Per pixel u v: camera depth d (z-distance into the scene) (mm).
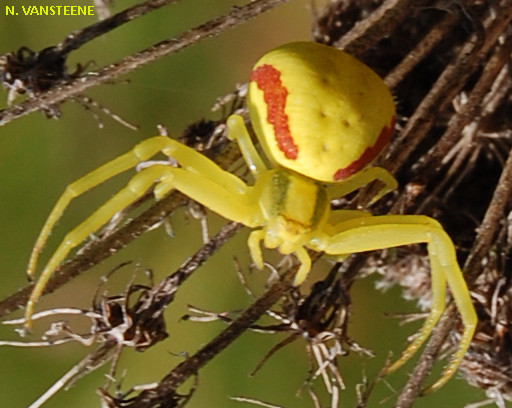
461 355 188
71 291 214
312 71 186
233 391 217
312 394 192
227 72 218
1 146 219
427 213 197
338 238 189
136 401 189
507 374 193
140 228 190
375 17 193
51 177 219
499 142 197
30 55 192
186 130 194
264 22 217
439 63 198
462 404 212
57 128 219
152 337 191
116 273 215
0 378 218
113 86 218
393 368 190
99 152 219
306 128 186
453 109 197
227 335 189
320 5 202
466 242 197
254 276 216
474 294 193
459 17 192
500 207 190
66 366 218
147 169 187
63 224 218
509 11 193
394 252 198
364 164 188
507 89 196
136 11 191
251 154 190
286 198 189
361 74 187
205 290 217
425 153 197
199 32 190
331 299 191
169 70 219
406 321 199
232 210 189
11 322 191
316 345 192
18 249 218
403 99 198
